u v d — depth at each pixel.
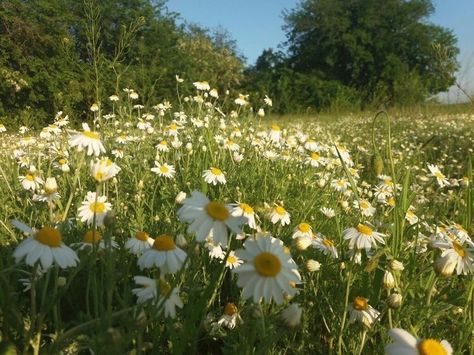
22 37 15.55
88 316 1.68
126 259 2.35
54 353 1.46
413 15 37.38
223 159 4.69
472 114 13.63
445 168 7.21
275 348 2.14
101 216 2.42
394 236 2.59
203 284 2.42
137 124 5.87
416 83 21.44
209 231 1.57
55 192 2.32
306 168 5.12
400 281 2.40
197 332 1.89
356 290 2.45
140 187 3.54
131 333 1.50
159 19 20.50
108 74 6.86
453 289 2.68
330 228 3.41
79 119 7.60
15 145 5.45
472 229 3.10
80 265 1.66
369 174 6.06
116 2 16.25
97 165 1.71
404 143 9.54
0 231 2.88
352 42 36.91
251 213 2.40
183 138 5.58
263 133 5.73
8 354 1.51
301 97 32.72
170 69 18.69
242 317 2.14
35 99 15.11
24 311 2.05
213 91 6.23
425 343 1.35
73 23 14.84
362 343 1.99
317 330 2.42
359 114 18.92
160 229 2.95
